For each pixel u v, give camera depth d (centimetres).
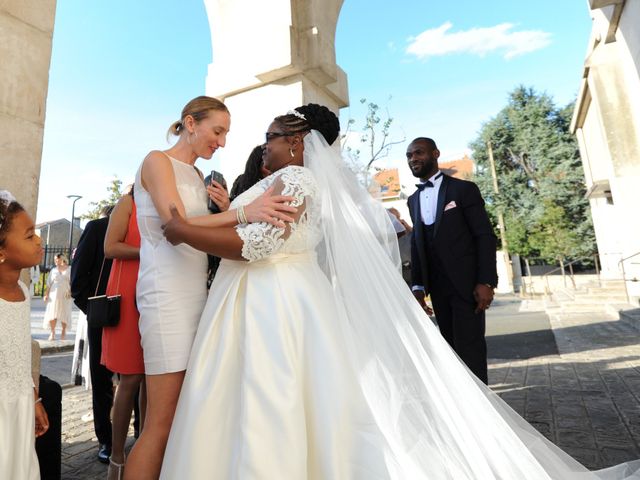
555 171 2262
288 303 132
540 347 601
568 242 1909
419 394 131
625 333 650
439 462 119
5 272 136
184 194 154
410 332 138
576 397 333
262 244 127
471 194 265
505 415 160
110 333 190
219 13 341
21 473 132
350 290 139
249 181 185
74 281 261
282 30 309
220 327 136
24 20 195
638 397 323
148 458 134
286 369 122
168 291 145
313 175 146
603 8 518
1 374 129
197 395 125
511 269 2228
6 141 184
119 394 187
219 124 164
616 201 931
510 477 130
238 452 113
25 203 191
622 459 216
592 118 1338
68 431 310
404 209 1575
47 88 204
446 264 259
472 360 248
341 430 115
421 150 278
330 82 341
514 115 2419
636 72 475
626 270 984
